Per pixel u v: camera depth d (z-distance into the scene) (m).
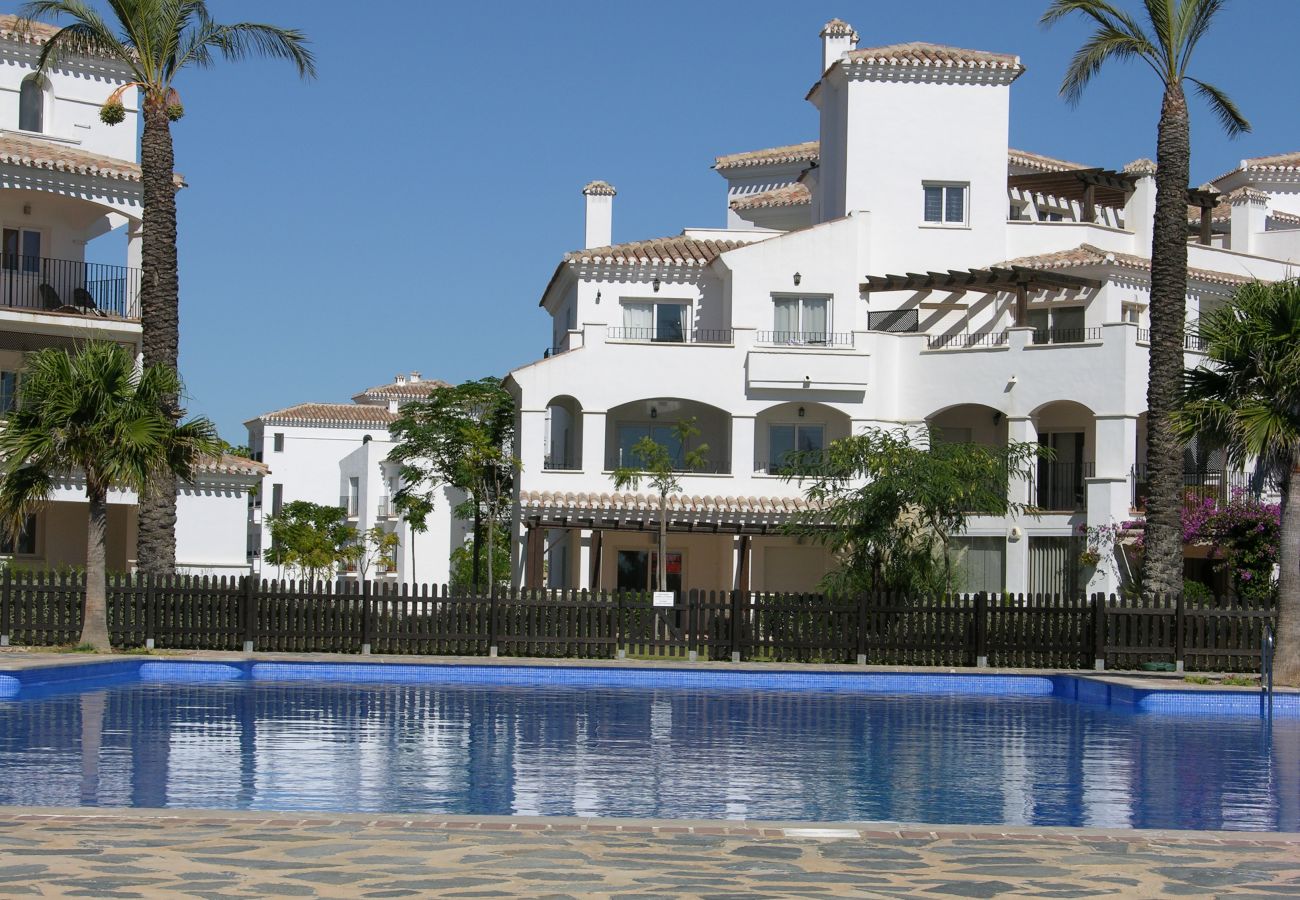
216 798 13.13
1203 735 20.38
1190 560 42.03
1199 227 52.69
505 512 48.06
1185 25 31.31
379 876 9.10
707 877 9.27
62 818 10.83
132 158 45.47
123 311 41.38
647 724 20.62
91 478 28.38
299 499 85.25
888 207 46.06
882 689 28.20
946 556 35.22
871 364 43.06
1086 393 40.25
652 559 44.38
